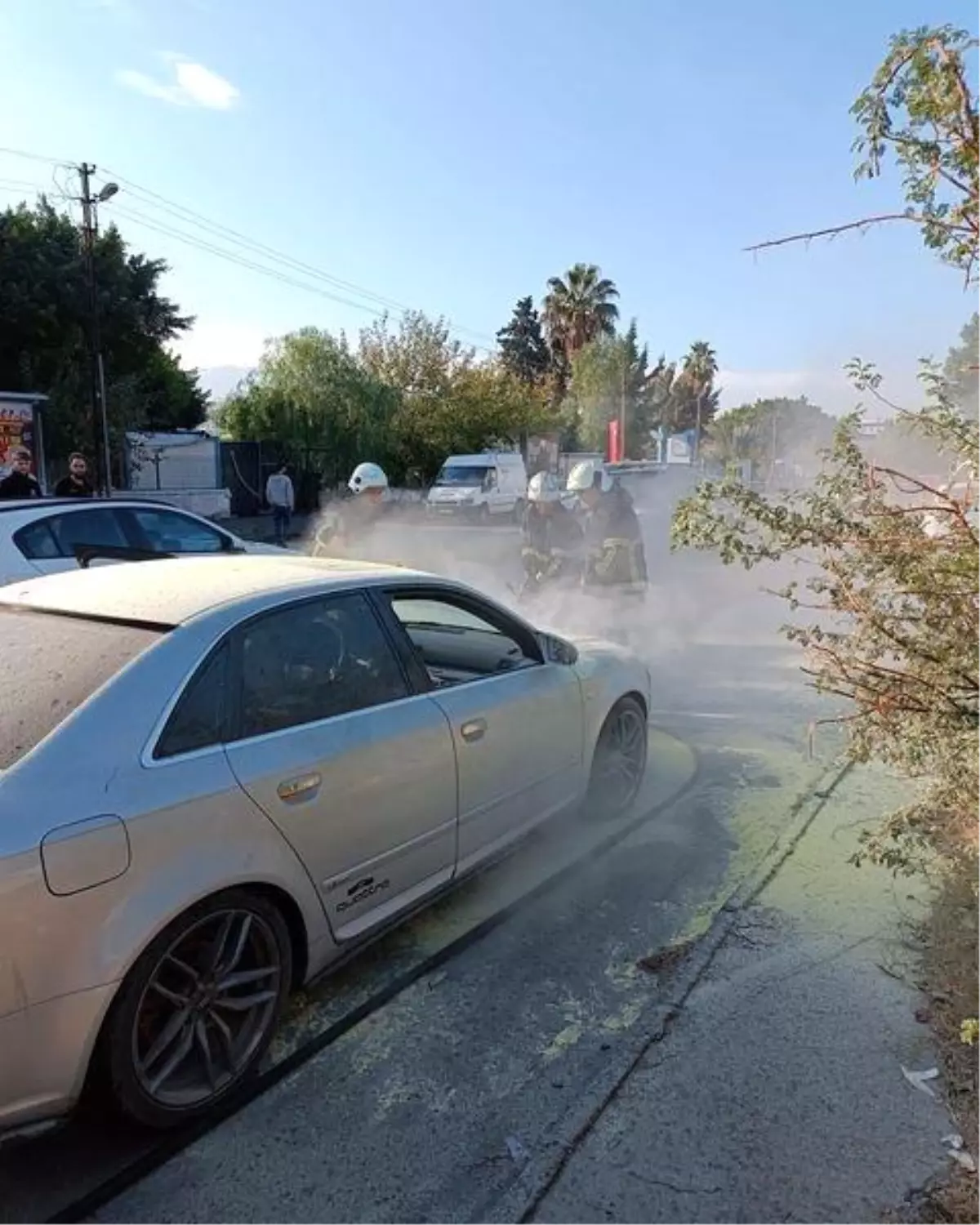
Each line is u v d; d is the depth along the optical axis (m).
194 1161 2.50
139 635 2.81
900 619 2.96
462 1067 2.88
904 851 3.52
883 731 3.12
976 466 2.79
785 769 5.59
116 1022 2.40
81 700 2.57
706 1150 2.48
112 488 26.78
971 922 3.34
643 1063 2.82
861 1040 2.92
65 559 7.09
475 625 4.29
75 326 28.12
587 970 3.42
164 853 2.48
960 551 2.75
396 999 3.25
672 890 4.03
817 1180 2.38
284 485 23.39
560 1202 2.33
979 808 3.03
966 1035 2.45
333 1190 2.40
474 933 3.68
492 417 36.47
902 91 2.33
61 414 26.38
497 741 3.80
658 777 5.47
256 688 2.91
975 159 2.26
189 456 30.23
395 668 3.45
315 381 31.64
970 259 2.40
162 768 2.56
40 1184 2.42
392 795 3.24
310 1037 3.03
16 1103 2.24
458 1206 2.34
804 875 4.06
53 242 27.86
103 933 2.34
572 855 4.38
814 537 3.00
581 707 4.43
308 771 2.91
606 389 60.91
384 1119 2.66
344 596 3.35
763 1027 2.99
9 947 2.17
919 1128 2.55
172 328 31.44
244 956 2.80
